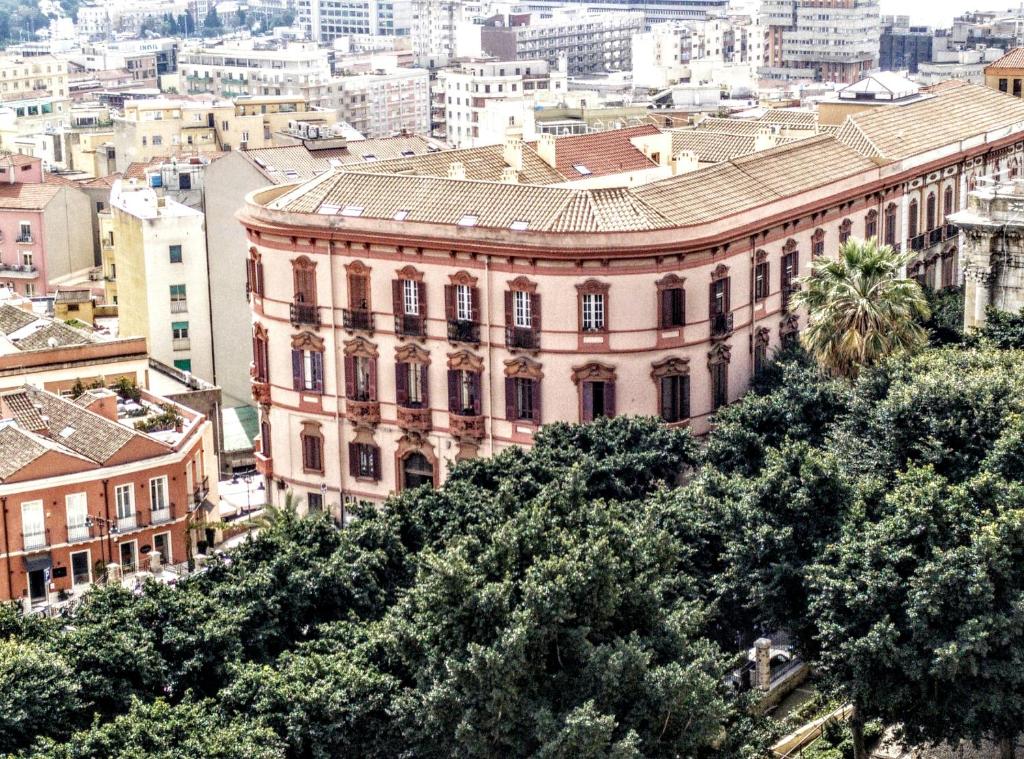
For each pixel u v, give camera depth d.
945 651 80.62
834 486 90.94
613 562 81.06
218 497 155.50
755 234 135.88
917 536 86.31
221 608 88.50
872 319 121.81
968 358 105.50
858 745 88.56
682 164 167.25
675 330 130.25
